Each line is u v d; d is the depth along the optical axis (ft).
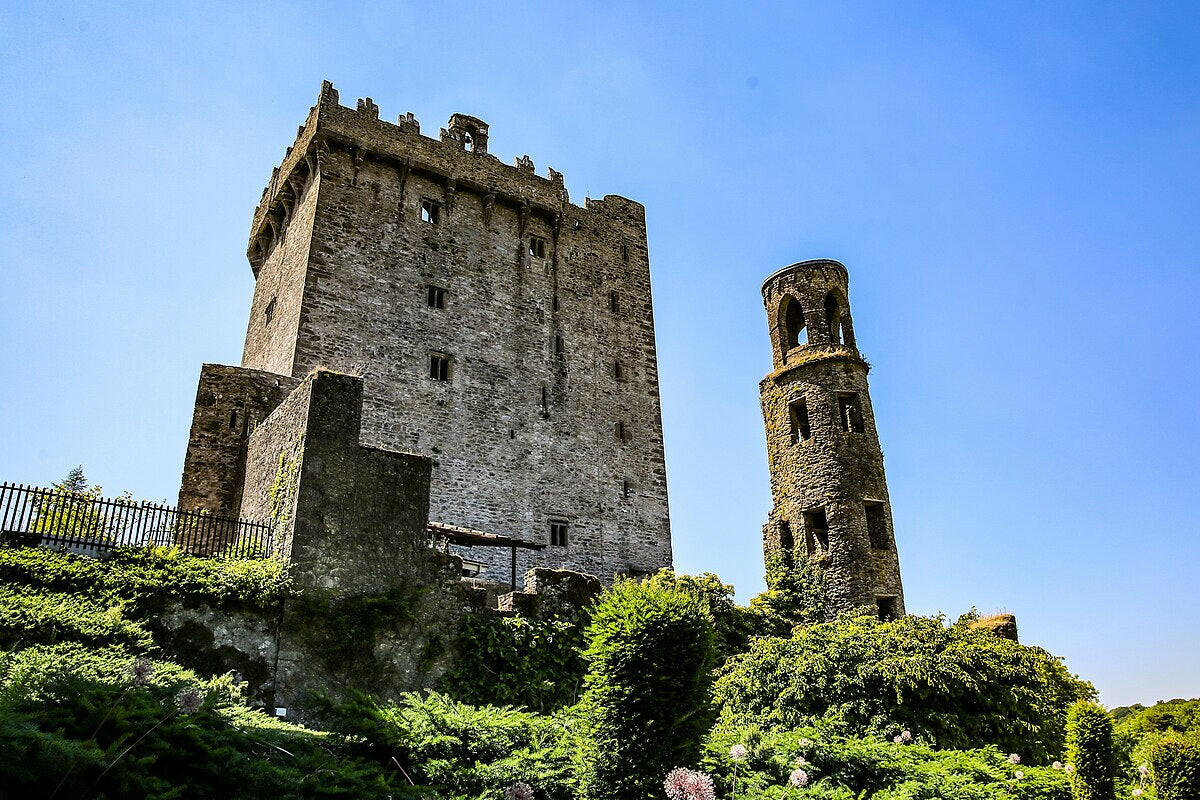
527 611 74.74
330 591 61.77
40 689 34.32
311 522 62.64
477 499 110.52
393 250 116.37
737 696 80.18
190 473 89.40
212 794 33.86
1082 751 63.87
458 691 65.46
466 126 133.49
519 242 130.11
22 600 49.16
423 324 115.14
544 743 49.88
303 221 116.06
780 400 128.77
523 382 121.39
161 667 48.26
